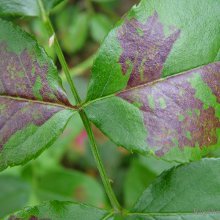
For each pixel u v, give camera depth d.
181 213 0.10
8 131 0.10
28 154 0.10
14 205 0.18
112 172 0.21
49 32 0.11
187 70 0.10
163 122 0.10
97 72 0.10
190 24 0.10
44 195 0.18
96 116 0.11
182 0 0.10
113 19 0.22
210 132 0.10
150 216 0.10
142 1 0.10
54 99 0.10
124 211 0.11
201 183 0.10
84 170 0.22
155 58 0.10
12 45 0.10
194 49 0.10
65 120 0.11
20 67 0.10
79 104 0.11
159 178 0.11
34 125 0.10
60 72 0.19
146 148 0.10
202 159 0.10
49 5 0.11
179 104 0.10
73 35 0.21
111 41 0.10
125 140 0.10
